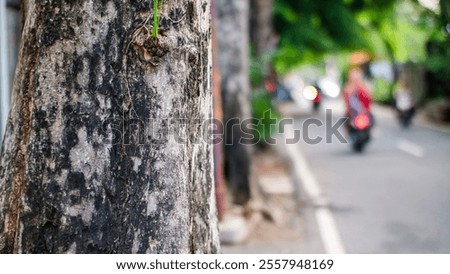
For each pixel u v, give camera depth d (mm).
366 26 20547
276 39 17906
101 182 2227
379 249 7098
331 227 8195
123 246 2242
